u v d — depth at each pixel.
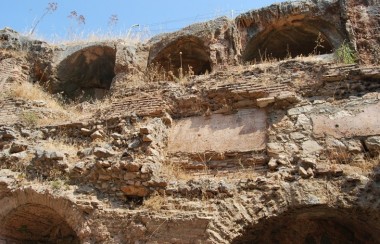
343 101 6.82
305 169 6.20
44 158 7.42
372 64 8.54
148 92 8.52
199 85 8.17
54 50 12.78
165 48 11.29
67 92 13.15
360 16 9.22
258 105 7.26
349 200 5.66
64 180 7.12
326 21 9.96
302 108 6.98
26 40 12.97
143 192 6.48
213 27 10.57
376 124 6.34
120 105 8.58
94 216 6.44
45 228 8.14
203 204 6.02
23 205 7.17
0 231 7.30
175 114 8.00
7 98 10.22
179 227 5.75
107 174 6.83
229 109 7.50
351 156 6.23
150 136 6.92
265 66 7.90
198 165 7.07
